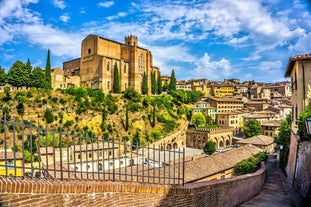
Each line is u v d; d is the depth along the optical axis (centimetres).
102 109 9944
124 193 871
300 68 2642
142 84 12975
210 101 14150
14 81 9594
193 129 11106
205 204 1125
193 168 3666
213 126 11775
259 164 3222
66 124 8988
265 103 14538
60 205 712
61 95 9556
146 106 11188
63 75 11525
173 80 14462
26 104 8694
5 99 8525
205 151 8319
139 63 13462
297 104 2678
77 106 9525
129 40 14462
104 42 12781
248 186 1620
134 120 10450
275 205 1468
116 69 11994
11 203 620
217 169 3869
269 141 6662
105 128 9662
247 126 9756
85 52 12838
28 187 652
